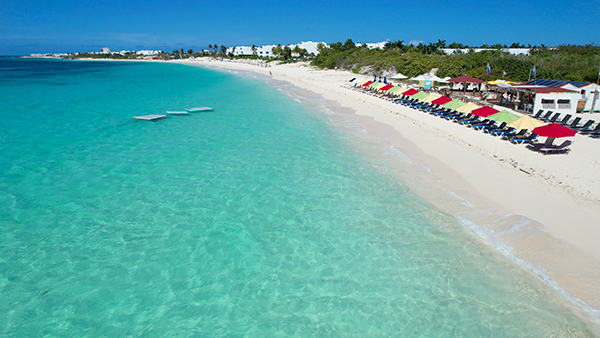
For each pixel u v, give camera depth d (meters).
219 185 12.46
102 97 33.41
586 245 8.81
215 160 14.91
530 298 7.24
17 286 7.59
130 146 16.70
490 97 27.86
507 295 7.34
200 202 11.25
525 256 8.51
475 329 6.57
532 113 22.09
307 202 11.28
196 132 19.38
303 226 9.95
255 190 12.11
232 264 8.42
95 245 9.03
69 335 6.48
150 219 10.25
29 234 9.41
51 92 37.38
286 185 12.50
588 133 17.56
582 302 7.10
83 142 17.28
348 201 11.34
